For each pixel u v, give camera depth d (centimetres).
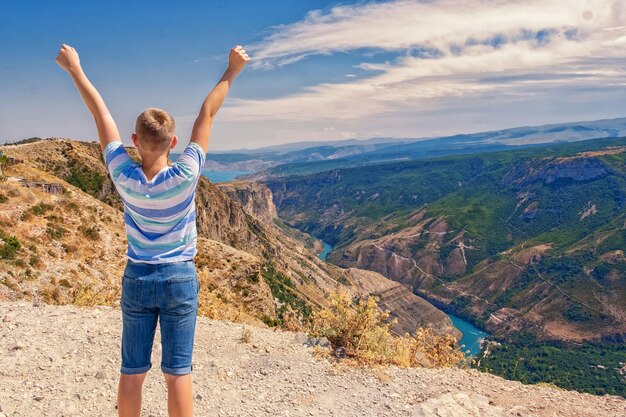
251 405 589
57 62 361
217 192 17538
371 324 827
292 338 841
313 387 654
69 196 4781
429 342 933
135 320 346
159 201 323
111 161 337
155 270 333
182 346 346
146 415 529
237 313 1147
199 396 593
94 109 355
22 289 2508
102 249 3881
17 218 3444
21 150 9919
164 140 325
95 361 652
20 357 630
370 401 623
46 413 508
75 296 1057
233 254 5294
